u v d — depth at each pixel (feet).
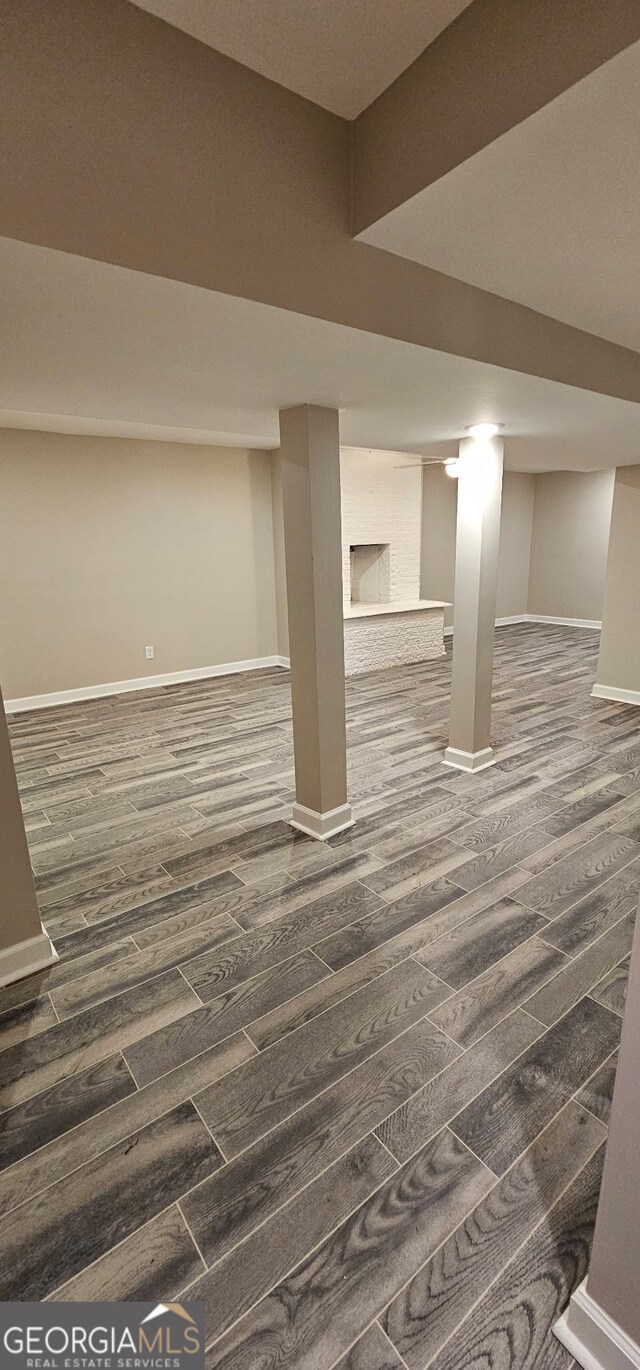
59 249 3.39
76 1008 6.28
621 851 9.08
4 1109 5.16
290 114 4.13
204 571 20.27
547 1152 4.66
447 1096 5.16
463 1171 4.53
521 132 3.28
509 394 7.42
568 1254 3.99
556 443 11.93
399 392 7.27
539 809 10.50
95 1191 4.47
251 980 6.60
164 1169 4.62
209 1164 4.65
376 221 4.34
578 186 3.81
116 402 7.76
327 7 3.40
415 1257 3.99
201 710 17.13
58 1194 4.45
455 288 5.45
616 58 2.76
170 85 3.60
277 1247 4.07
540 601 30.81
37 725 15.93
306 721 9.44
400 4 3.37
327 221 4.45
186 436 17.66
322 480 8.37
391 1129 4.88
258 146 4.02
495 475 11.11
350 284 4.68
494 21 3.26
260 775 12.44
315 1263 3.98
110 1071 5.51
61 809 11.05
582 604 29.14
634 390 8.01
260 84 3.96
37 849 9.62
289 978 6.61
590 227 4.37
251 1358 3.53
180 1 3.37
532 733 14.44
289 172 4.19
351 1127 4.91
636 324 6.77
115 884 8.57
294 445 8.29
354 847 9.38
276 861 9.05
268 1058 5.59
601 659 17.28
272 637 22.68
